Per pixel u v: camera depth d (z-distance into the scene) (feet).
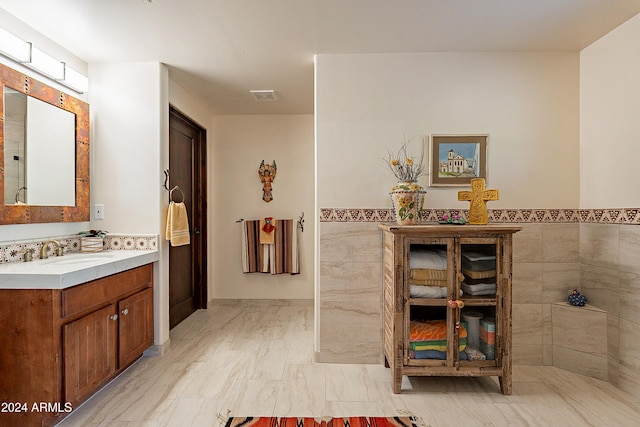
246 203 13.88
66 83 8.21
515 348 8.59
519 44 8.23
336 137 8.70
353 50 8.50
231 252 13.87
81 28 7.42
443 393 7.19
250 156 13.84
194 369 8.20
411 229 6.97
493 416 6.38
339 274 8.66
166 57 8.81
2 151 6.72
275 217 13.80
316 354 8.67
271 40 7.98
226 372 8.05
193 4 6.56
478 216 7.66
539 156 8.60
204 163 13.24
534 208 8.60
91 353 6.59
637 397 7.00
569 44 8.22
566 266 8.57
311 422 6.18
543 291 8.57
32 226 7.53
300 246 13.78
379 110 8.68
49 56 7.66
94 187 9.09
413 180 7.79
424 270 7.16
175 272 11.48
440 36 7.85
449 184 8.58
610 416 6.39
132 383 7.51
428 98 8.65
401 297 7.13
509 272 7.11
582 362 8.02
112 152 9.06
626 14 6.99
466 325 7.29
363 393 7.18
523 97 8.61
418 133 8.67
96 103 9.08
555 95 8.59
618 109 7.50
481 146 8.58
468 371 7.13
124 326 7.60
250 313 12.80
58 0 6.40
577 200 8.59
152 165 9.01
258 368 8.28
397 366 7.14
